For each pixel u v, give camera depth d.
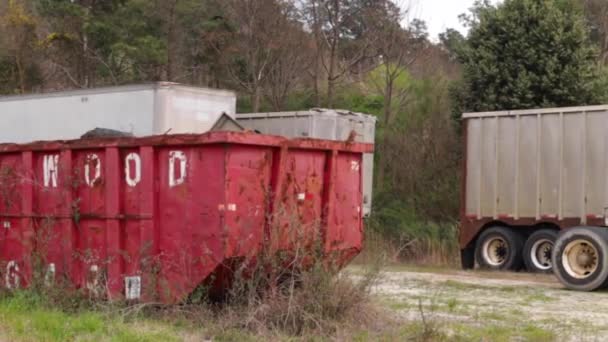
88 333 8.59
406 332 9.20
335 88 31.75
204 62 31.72
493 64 25.95
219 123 14.23
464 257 21.34
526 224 19.91
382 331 9.13
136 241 9.65
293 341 8.51
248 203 9.09
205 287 9.20
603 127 18.48
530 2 25.73
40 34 34.41
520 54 25.53
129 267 9.70
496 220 20.53
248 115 21.75
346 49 31.61
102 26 31.19
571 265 15.58
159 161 9.51
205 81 31.69
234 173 8.98
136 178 9.68
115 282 9.79
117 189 9.80
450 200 26.83
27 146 10.70
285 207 9.46
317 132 20.58
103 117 16.28
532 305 12.90
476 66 26.39
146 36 30.52
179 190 9.30
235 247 8.92
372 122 21.67
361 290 9.48
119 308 9.51
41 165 10.65
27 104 17.92
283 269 9.36
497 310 12.13
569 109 19.14
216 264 8.93
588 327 10.59
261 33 29.00
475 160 20.97
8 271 10.98
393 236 25.56
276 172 9.38
